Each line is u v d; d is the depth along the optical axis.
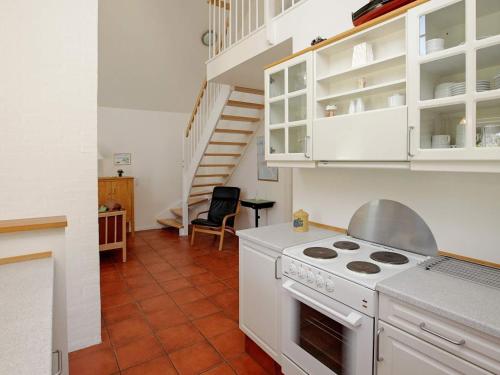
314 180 2.35
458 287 1.21
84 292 2.18
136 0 4.23
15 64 1.86
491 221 1.42
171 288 3.24
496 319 0.96
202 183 6.38
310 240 1.94
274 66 2.21
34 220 1.49
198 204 6.41
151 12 4.43
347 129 1.68
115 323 2.53
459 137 1.33
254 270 2.01
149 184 6.07
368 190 1.97
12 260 1.37
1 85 1.83
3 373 0.63
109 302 2.91
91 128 2.11
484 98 1.17
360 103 1.76
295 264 1.63
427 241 1.64
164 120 6.15
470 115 1.22
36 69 1.92
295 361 1.66
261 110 4.78
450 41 1.46
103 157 5.55
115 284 3.34
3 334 0.79
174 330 2.43
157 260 4.16
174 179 6.34
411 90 1.39
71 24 2.01
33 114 1.92
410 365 1.15
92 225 2.18
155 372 1.96
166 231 5.95
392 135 1.46
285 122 2.13
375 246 1.82
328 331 1.48
